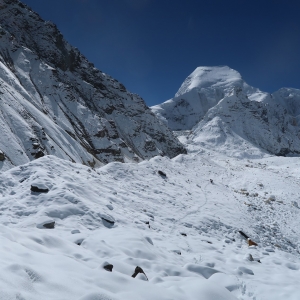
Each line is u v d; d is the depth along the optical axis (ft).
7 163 138.41
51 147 192.34
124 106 479.00
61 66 407.64
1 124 164.86
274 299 18.84
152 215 46.44
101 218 34.63
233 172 152.05
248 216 61.41
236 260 30.58
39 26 426.10
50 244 19.71
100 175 58.49
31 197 37.22
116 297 11.71
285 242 52.70
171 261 25.18
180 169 95.55
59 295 10.67
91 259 18.63
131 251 23.62
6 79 255.29
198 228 47.01
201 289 15.75
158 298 13.08
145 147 403.75
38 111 234.38
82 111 317.83
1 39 331.16
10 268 10.98
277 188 126.11
